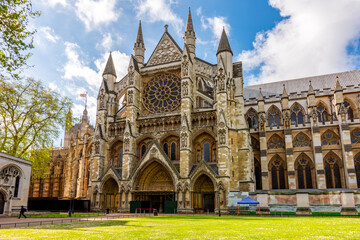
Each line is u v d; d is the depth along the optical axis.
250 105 85.94
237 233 21.02
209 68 66.06
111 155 67.25
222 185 52.78
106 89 70.44
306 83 87.88
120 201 59.53
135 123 65.56
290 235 19.80
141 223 30.67
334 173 69.88
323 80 86.12
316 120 71.94
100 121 67.50
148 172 60.66
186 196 54.59
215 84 60.84
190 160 57.69
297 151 74.12
